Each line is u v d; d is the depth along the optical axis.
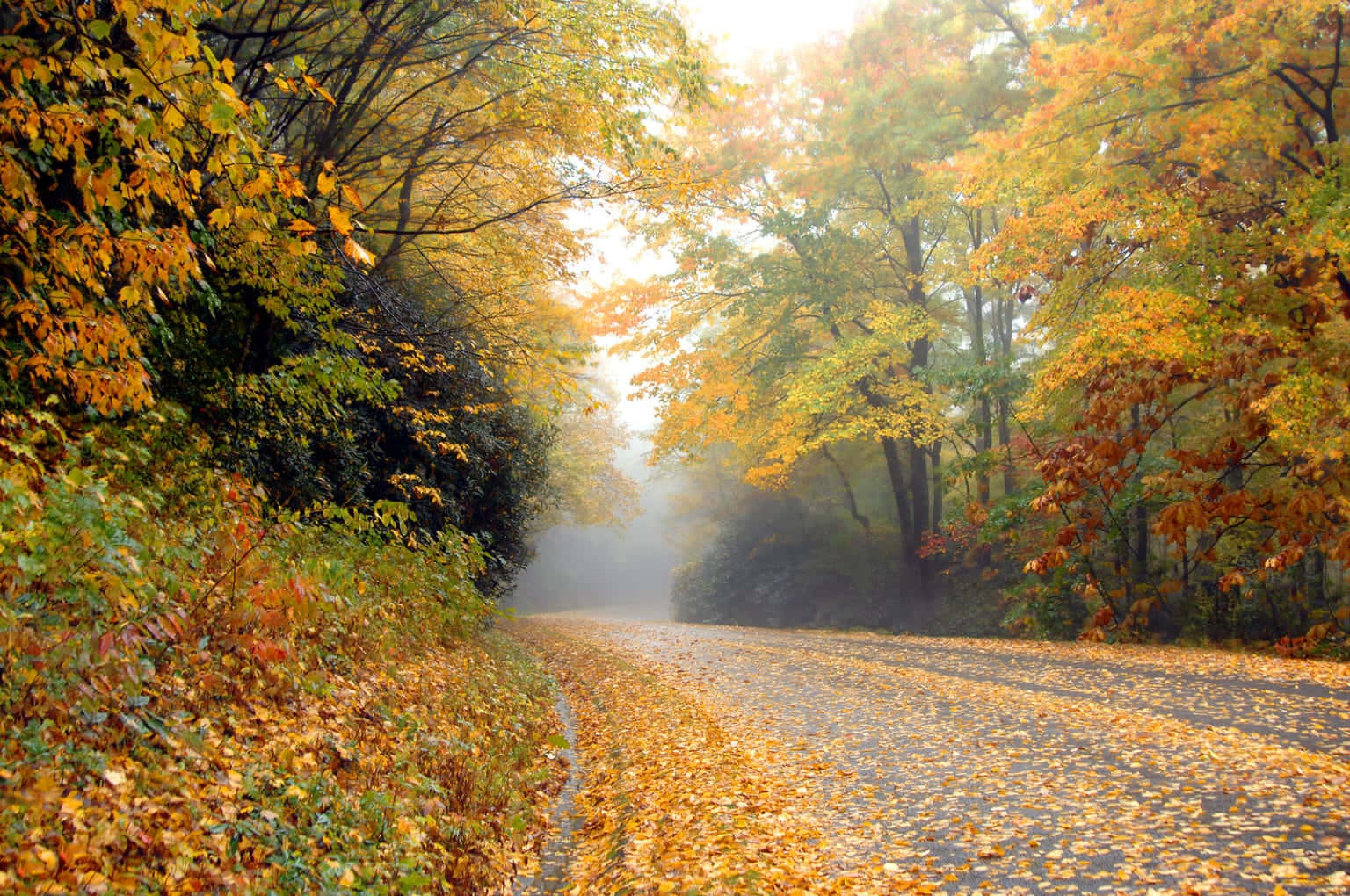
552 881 5.09
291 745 4.59
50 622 3.74
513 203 13.20
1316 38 13.26
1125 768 6.46
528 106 10.02
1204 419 18.78
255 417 8.71
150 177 4.43
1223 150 13.50
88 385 4.96
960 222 24.30
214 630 5.18
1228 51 13.18
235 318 8.93
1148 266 14.61
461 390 13.46
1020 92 19.92
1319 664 10.88
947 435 23.56
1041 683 10.63
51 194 5.53
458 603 10.91
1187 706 8.64
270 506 8.21
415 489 12.59
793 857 4.96
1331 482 13.73
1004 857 4.77
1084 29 18.97
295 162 9.27
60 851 2.80
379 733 5.64
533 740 8.55
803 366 23.66
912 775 6.78
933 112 20.33
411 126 12.05
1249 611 18.33
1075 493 16.56
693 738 8.51
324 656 6.34
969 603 24.48
